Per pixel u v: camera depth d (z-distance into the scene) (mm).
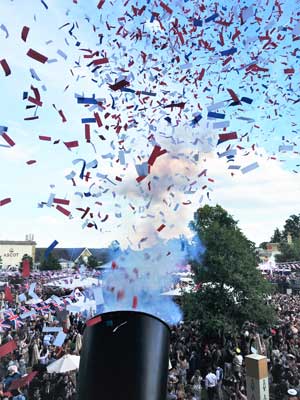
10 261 64312
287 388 8555
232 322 14508
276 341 12711
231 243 15633
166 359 2268
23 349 10906
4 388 7352
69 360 8281
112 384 2131
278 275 34125
